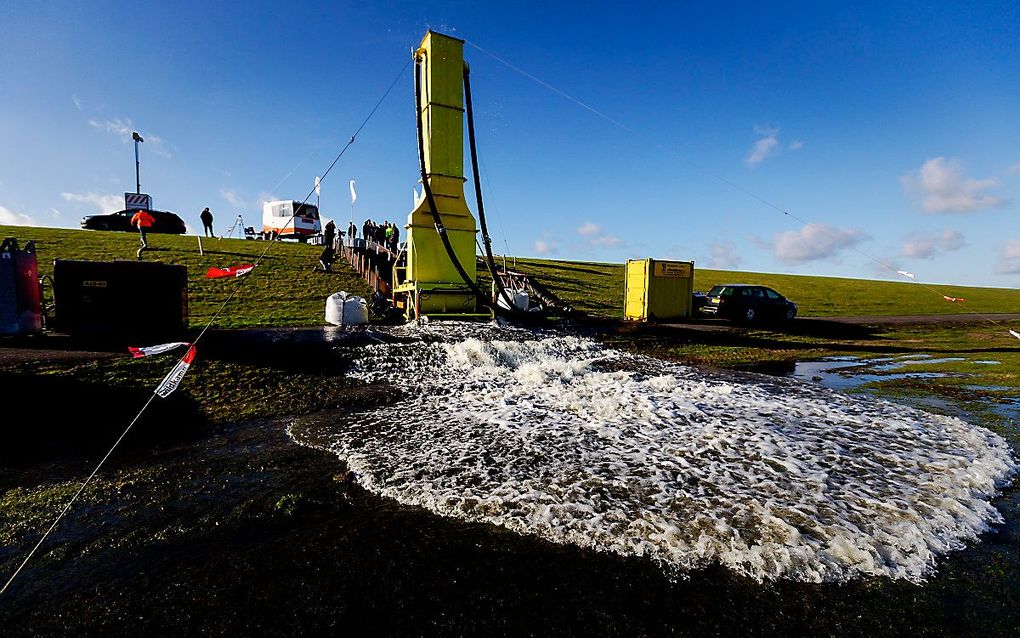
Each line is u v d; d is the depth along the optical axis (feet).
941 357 47.19
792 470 17.33
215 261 68.08
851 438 21.08
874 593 10.79
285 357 30.40
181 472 17.15
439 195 45.83
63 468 17.34
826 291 122.62
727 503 14.73
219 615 9.96
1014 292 181.16
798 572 11.46
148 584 11.00
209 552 12.27
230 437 20.77
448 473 16.99
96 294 30.60
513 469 17.31
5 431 19.67
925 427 23.08
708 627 9.68
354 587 10.83
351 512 14.38
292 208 124.26
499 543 12.66
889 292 132.16
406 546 12.51
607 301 77.00
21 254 30.71
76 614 10.04
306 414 23.90
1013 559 12.19
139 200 110.01
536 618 9.87
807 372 38.42
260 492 15.61
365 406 25.20
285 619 9.82
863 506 14.69
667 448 19.38
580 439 20.36
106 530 13.29
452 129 45.93
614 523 13.57
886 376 36.86
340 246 84.58
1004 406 27.58
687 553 12.12
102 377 24.58
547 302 59.82
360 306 40.98
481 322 43.96
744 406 25.80
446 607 10.17
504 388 28.66
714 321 63.93
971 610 10.25
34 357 25.81
